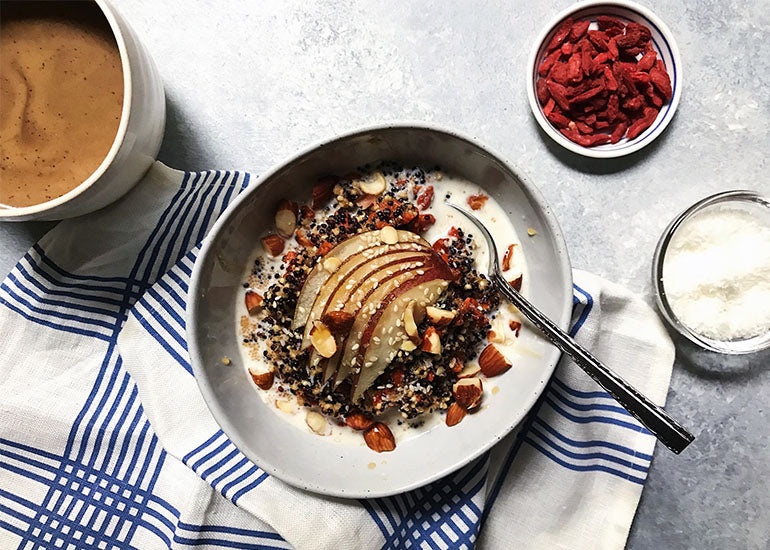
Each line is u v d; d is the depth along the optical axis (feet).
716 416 1.26
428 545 1.17
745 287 1.20
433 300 1.07
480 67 1.24
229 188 1.18
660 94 1.22
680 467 1.26
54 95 1.00
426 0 1.24
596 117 1.23
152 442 1.21
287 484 1.15
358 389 1.08
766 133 1.24
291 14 1.24
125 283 1.21
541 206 1.05
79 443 1.21
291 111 1.24
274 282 1.15
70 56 1.00
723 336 1.22
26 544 1.20
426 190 1.15
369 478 1.12
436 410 1.15
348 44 1.24
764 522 1.25
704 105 1.24
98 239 1.20
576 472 1.23
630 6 1.21
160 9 1.23
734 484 1.26
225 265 1.11
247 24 1.24
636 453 1.21
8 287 1.19
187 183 1.18
